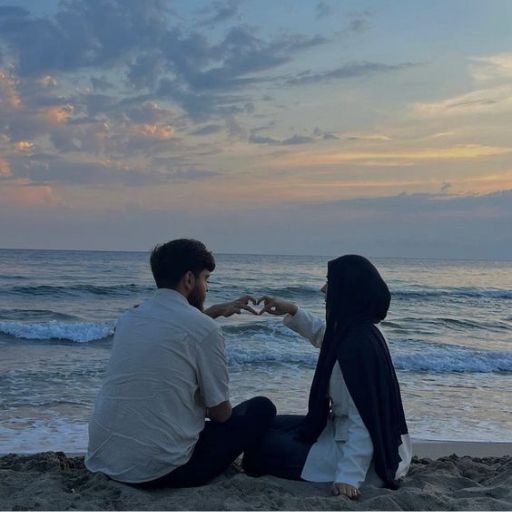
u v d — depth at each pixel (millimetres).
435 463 4320
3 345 14203
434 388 10070
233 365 11641
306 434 3430
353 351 3195
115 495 3033
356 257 3406
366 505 2943
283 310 3768
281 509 2871
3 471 3686
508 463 4348
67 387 9266
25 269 46188
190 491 3205
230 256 119062
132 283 33375
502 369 12281
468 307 28891
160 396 3148
